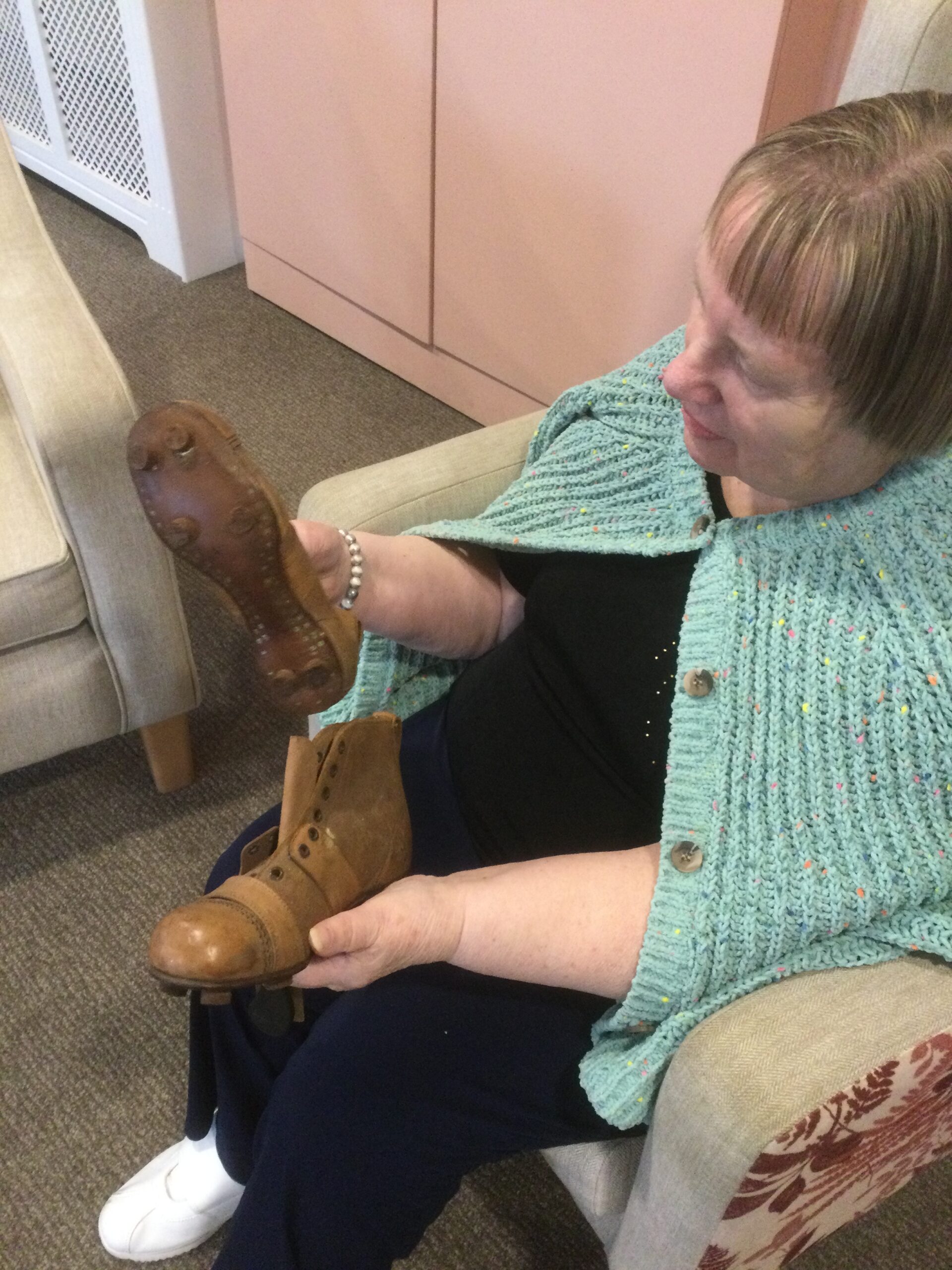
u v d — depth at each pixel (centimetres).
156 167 215
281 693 66
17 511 112
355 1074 72
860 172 50
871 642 61
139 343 213
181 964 55
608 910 65
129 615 114
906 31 79
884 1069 57
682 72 132
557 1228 105
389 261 191
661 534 76
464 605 88
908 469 63
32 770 141
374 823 70
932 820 60
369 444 194
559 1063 74
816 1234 73
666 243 148
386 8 158
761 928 61
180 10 194
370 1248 80
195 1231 100
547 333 174
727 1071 57
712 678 65
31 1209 104
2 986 120
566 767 77
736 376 56
